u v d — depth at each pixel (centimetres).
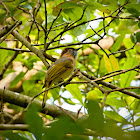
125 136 334
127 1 714
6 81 1259
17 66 1127
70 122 343
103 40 1387
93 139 356
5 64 1015
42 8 1032
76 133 337
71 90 776
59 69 879
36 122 365
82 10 693
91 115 343
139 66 630
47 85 856
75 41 1155
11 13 834
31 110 372
